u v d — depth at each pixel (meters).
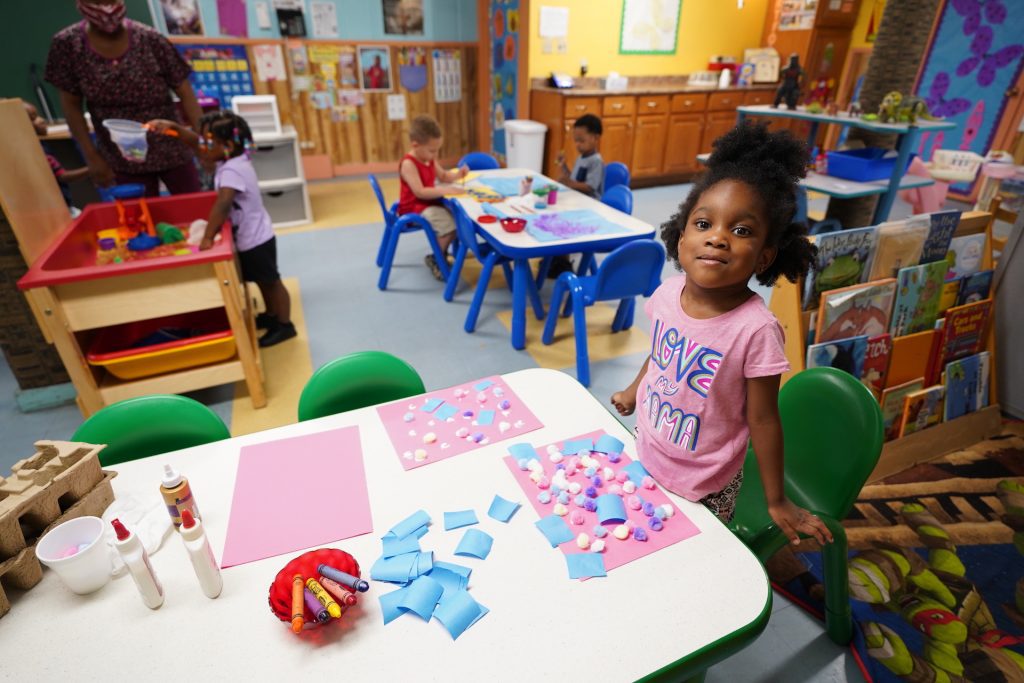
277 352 2.78
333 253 4.06
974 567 1.64
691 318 0.99
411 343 2.85
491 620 0.78
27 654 0.75
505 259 3.07
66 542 0.85
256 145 4.32
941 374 2.08
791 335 1.78
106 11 2.50
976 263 2.06
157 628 0.78
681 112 5.65
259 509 0.98
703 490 1.01
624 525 0.93
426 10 5.80
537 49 5.27
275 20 5.32
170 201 2.64
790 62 3.74
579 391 1.31
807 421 1.33
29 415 2.38
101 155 2.95
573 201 3.09
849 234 1.72
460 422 1.20
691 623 0.77
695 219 0.92
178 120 3.01
